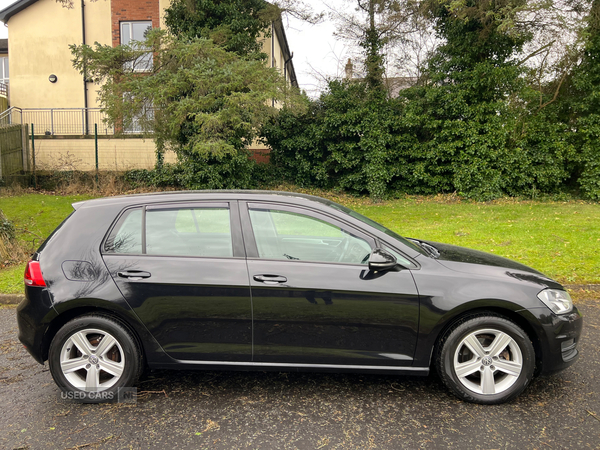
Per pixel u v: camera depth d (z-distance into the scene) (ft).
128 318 10.52
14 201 46.29
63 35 66.80
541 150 48.88
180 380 11.93
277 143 56.03
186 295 10.49
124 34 67.56
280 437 9.14
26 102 67.67
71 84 67.10
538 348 10.64
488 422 9.66
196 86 42.16
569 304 10.77
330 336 10.51
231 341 10.63
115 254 10.85
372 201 51.85
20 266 26.84
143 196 11.67
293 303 10.41
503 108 47.60
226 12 50.93
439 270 10.69
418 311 10.36
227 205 11.25
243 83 43.47
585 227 32.60
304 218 11.18
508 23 39.96
